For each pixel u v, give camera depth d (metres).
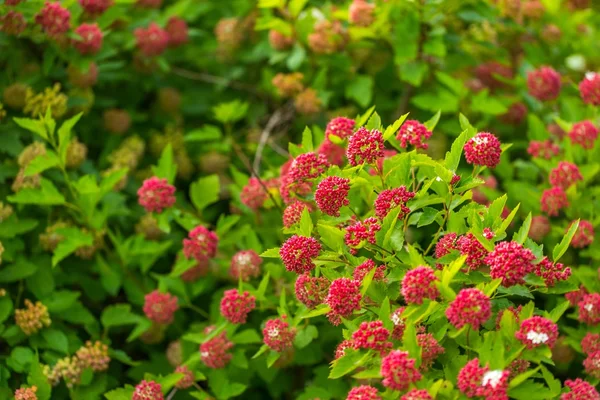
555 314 2.29
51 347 2.62
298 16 2.99
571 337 2.55
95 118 2.94
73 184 2.67
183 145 3.01
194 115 3.13
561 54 3.11
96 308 2.85
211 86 3.16
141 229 2.84
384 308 2.25
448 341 2.30
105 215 2.72
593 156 2.73
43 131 2.63
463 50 3.01
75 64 2.76
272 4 2.89
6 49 2.78
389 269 2.33
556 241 2.72
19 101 2.75
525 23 3.10
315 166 2.37
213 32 3.26
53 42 2.76
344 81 3.01
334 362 2.28
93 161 2.96
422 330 2.28
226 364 2.64
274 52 3.02
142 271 2.77
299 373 2.82
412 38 2.86
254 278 2.70
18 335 2.62
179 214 2.73
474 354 2.29
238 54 3.13
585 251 2.65
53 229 2.73
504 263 2.21
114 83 3.02
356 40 2.95
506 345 2.24
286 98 3.11
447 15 2.90
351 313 2.28
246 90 3.14
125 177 2.85
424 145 2.38
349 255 2.33
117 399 2.54
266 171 2.85
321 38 2.91
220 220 2.72
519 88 2.98
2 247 2.62
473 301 2.18
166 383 2.55
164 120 3.05
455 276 2.27
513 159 3.01
